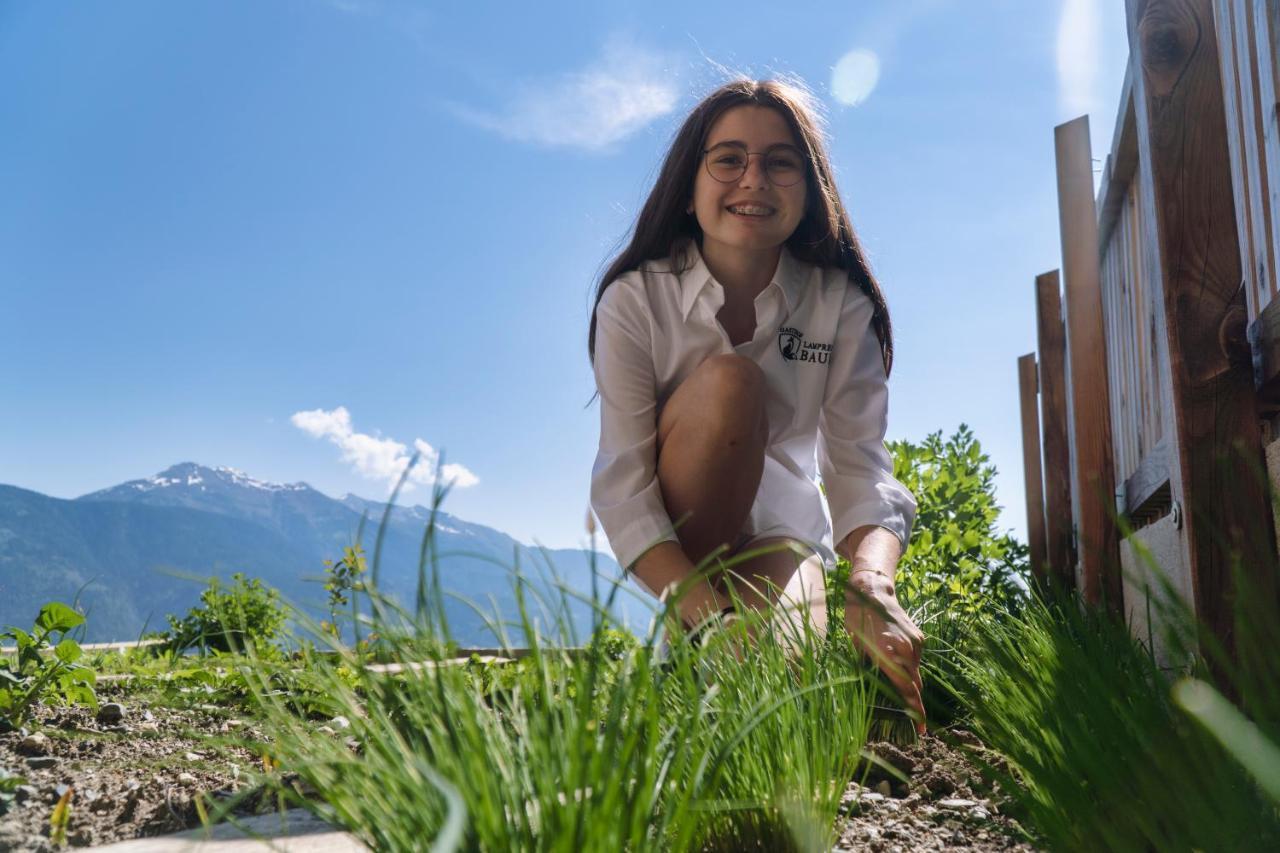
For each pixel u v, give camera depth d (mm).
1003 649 1589
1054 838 1060
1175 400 2010
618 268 2764
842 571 2475
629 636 968
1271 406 2160
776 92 2508
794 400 2697
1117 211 4598
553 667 1021
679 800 951
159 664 3898
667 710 1228
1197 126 2107
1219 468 1947
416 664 983
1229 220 2053
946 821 1455
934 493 5883
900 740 2023
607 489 2477
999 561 5699
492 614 945
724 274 2660
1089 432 3936
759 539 2594
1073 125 4016
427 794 862
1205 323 2021
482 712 991
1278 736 864
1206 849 882
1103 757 1022
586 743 855
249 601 4910
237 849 1350
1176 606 1009
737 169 2467
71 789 1644
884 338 2820
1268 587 1640
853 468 2527
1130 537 1028
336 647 927
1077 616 1390
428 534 914
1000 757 1775
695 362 2672
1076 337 3969
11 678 2301
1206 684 1013
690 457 2430
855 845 1348
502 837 841
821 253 2707
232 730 2178
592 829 815
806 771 1190
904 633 1653
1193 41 2133
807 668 1396
